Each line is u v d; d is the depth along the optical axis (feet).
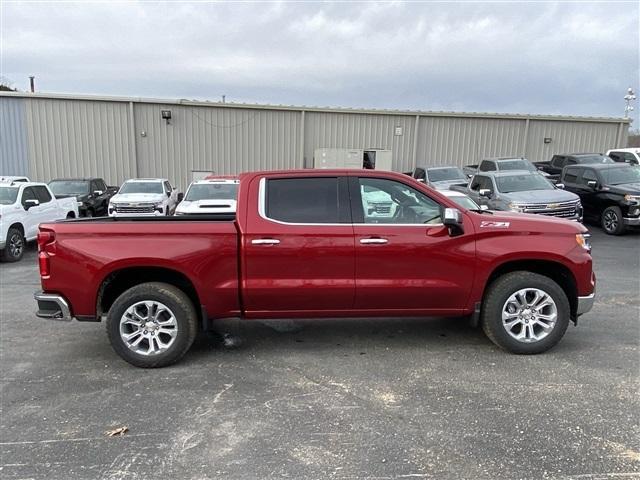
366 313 15.97
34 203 38.47
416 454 10.42
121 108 71.82
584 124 83.05
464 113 79.05
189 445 10.88
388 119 77.71
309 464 10.11
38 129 70.85
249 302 15.53
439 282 15.56
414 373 14.62
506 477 9.59
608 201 44.14
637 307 21.53
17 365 15.71
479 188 46.57
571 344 16.89
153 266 15.11
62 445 10.92
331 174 15.80
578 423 11.57
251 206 15.47
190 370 15.11
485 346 16.81
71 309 15.37
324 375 14.57
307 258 15.29
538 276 15.69
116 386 14.02
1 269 33.42
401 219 15.75
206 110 73.77
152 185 56.59
